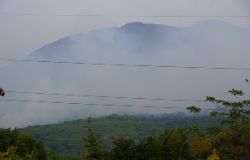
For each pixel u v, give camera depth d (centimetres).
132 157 4375
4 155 3150
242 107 3462
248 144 3422
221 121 3500
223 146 3472
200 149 3578
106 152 4488
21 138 5109
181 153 4212
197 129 3672
